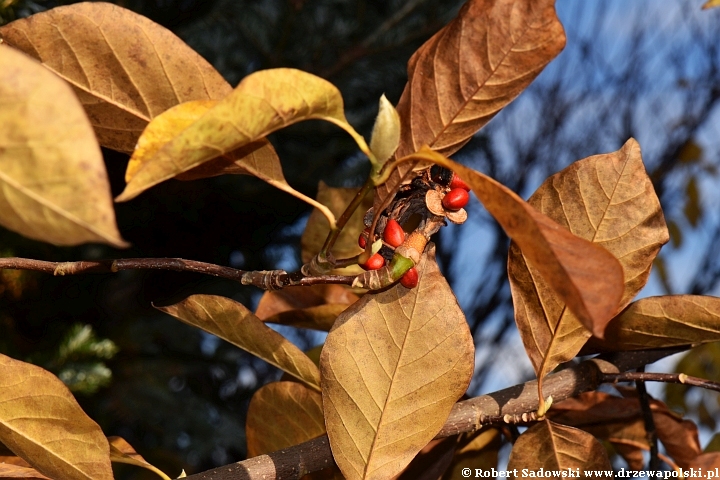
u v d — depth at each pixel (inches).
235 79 47.4
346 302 29.3
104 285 51.8
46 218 18.2
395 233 22.2
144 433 54.8
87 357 36.3
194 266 22.5
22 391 22.6
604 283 19.5
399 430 23.6
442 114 21.9
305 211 56.1
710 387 25.9
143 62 21.7
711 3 23.0
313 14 46.4
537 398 25.8
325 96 20.1
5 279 39.6
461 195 22.2
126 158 46.3
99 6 21.3
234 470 24.0
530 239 19.6
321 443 24.5
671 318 25.4
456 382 23.6
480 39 21.5
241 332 24.9
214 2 44.6
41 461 23.0
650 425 27.3
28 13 31.9
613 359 27.1
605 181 24.4
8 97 18.0
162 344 54.3
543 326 24.9
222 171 22.4
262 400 26.7
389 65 49.8
